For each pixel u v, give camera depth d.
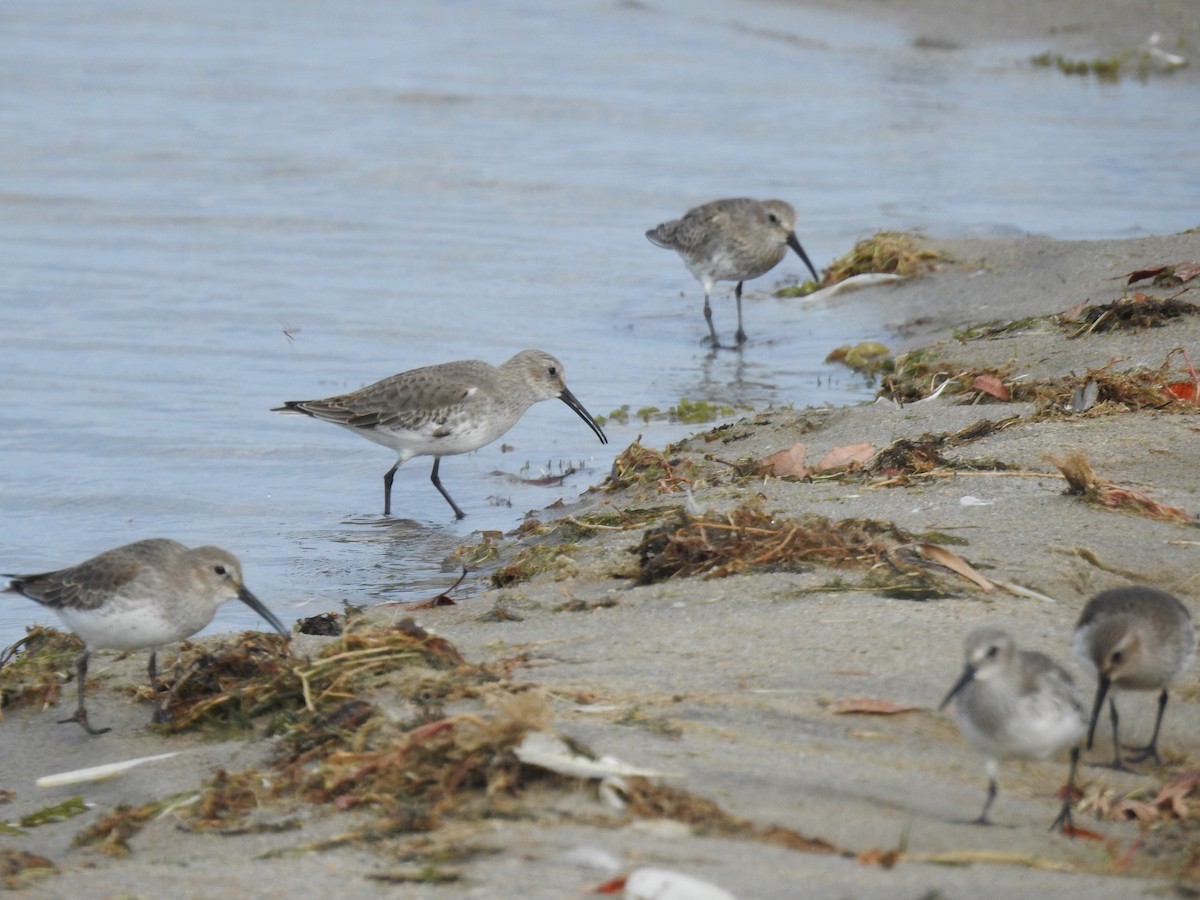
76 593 9.70
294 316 21.80
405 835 6.99
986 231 24.23
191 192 28.39
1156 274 18.67
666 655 9.19
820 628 9.37
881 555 10.52
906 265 22.33
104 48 40.88
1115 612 7.99
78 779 8.68
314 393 18.88
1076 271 20.16
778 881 6.28
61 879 7.01
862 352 19.42
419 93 35.44
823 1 42.12
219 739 9.19
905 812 7.07
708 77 36.28
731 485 12.93
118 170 29.83
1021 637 9.13
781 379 19.11
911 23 39.75
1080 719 7.07
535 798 7.21
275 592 13.24
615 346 20.84
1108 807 7.37
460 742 7.55
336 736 8.37
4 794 8.75
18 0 47.03
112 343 20.62
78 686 9.92
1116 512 11.25
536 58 38.66
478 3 45.56
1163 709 8.13
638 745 7.72
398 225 26.41
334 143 31.50
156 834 7.61
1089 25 37.75
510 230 26.20
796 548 10.70
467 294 22.98
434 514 15.54
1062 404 14.46
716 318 22.12
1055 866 6.57
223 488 16.14
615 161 29.97
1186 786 7.44
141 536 14.78
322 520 15.34
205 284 23.28
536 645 9.63
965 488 12.09
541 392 16.47
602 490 15.00
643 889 6.18
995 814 7.18
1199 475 12.17
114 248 25.17
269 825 7.43
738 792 7.20
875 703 8.20
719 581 10.44
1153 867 6.71
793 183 28.02
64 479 16.16
